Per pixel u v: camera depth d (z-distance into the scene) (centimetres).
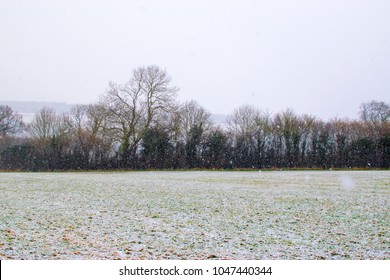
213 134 7825
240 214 1916
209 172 6381
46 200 2400
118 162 7344
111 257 1186
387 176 4972
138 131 7525
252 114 8638
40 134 8919
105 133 7344
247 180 4206
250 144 7888
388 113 11194
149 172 6475
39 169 7188
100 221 1722
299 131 7925
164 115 7594
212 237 1438
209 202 2331
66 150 7325
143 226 1622
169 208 2097
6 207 2086
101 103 7400
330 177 4778
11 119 10800
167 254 1223
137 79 7488
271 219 1788
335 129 7869
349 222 1719
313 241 1387
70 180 4228
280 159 7800
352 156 7688
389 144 7544
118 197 2569
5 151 7356
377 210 2034
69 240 1374
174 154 7562
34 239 1379
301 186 3419
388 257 1200
